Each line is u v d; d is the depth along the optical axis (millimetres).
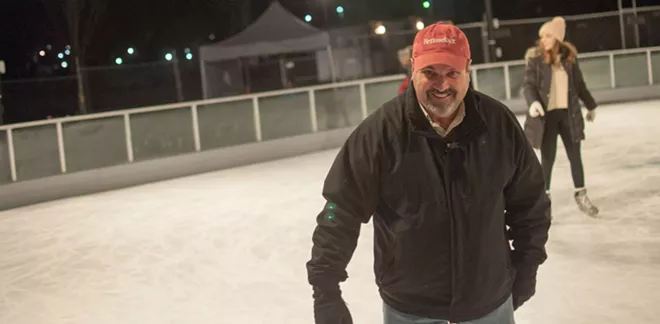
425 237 1705
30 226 7152
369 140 1726
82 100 16469
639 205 5195
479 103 1722
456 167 1675
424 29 1684
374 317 3434
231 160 10555
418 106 1674
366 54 16828
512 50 16484
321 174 8656
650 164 6844
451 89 1628
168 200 7852
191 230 6047
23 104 15914
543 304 3385
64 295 4520
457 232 1689
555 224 4855
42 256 5711
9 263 5578
